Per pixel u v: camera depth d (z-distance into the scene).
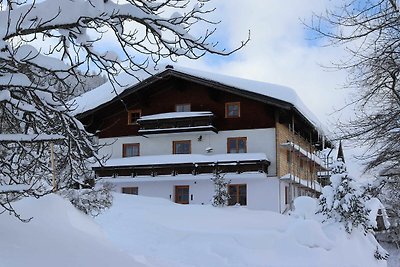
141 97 30.02
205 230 14.87
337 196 16.97
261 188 27.53
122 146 30.59
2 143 4.66
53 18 4.89
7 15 4.92
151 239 14.36
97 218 16.50
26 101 4.95
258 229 16.16
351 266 13.45
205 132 28.56
